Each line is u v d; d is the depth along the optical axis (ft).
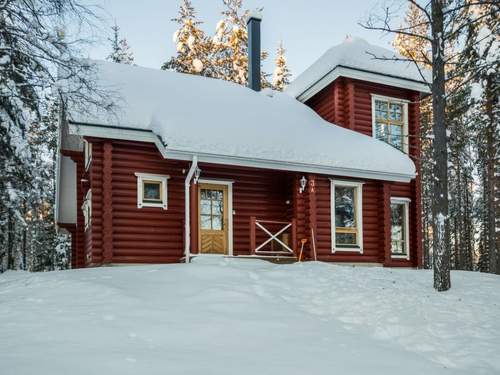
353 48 57.82
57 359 15.94
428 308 26.81
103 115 42.52
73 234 64.80
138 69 54.65
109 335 18.90
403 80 58.70
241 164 43.50
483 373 19.52
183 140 41.01
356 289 29.55
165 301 24.29
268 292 27.68
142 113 44.83
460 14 35.94
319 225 49.34
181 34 100.73
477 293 30.83
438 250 31.48
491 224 58.59
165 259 44.42
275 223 50.19
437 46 33.01
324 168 47.44
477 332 23.75
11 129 54.19
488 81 52.70
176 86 52.54
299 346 19.76
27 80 36.63
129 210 43.55
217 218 47.96
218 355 17.81
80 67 35.60
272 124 49.75
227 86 57.93
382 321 24.48
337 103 57.21
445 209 31.86
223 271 31.48
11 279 34.12
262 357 18.06
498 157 56.18
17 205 60.23
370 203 52.24
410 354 20.67
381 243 51.88
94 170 42.75
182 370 15.88
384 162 49.93
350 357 19.11
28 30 34.04
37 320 20.48
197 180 43.27
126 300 23.82
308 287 29.73
